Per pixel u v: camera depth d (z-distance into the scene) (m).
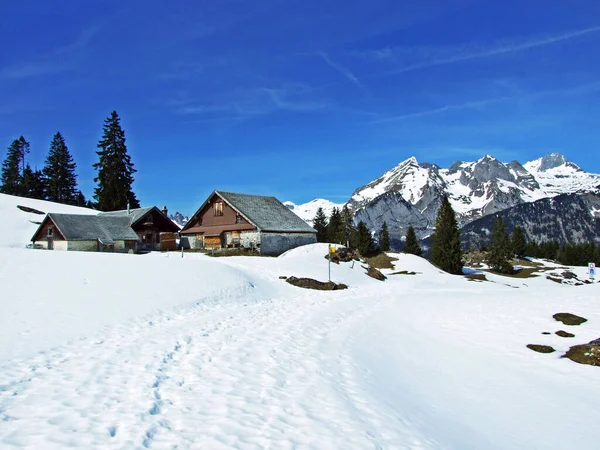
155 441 6.88
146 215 62.25
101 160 86.06
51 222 54.06
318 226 107.88
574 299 22.39
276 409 8.80
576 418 9.59
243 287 27.92
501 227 94.62
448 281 47.84
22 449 6.29
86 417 7.62
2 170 110.06
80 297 18.27
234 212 57.69
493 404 10.40
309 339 16.27
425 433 8.39
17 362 10.63
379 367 13.09
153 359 11.77
